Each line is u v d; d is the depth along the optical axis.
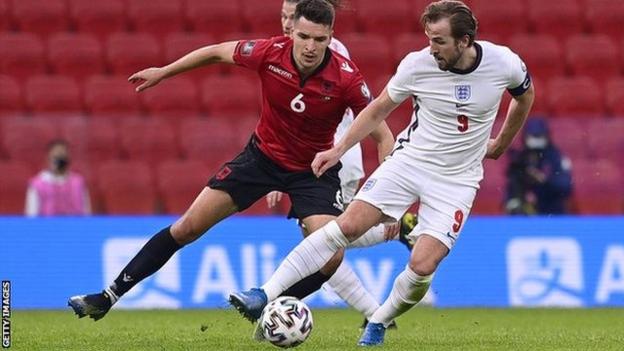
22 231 44.97
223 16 65.94
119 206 48.25
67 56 62.12
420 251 24.48
